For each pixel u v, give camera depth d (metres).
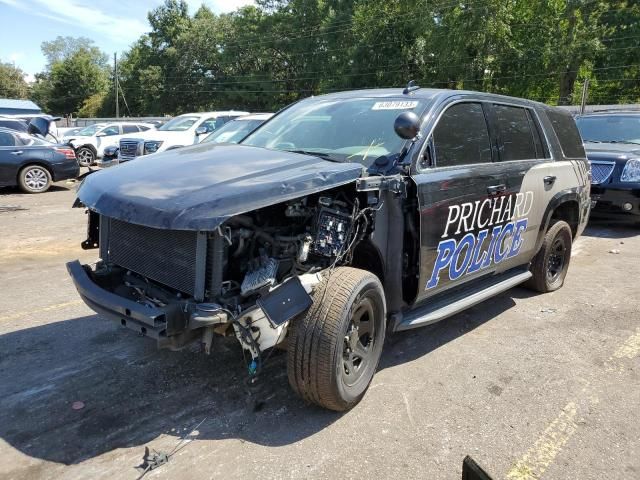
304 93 54.06
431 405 3.58
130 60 74.38
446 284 4.12
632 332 4.89
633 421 3.44
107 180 3.34
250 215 3.19
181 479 2.80
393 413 3.47
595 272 6.88
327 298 3.19
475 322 5.09
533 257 5.59
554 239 5.68
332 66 48.06
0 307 5.18
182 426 3.27
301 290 3.13
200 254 2.95
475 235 4.28
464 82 36.84
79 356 4.16
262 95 57.38
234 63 60.66
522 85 35.97
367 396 3.68
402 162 3.69
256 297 3.09
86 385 3.73
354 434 3.23
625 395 3.76
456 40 34.97
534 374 4.05
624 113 10.95
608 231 9.63
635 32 34.53
